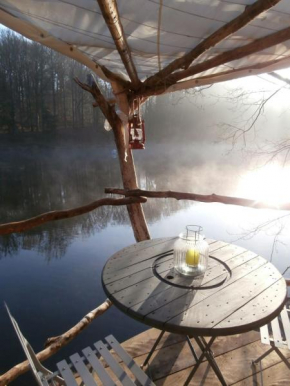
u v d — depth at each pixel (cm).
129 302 125
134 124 275
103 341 161
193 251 148
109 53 215
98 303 447
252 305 124
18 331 124
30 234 750
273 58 231
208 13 152
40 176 1572
